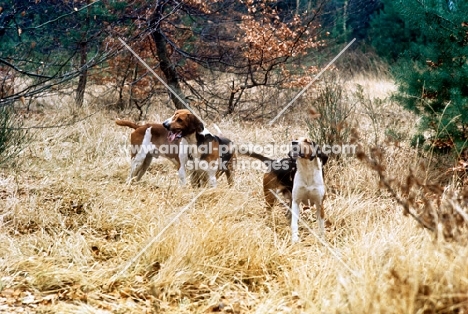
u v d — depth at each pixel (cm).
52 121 942
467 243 366
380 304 347
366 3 2277
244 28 1134
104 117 1059
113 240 535
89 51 1011
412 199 398
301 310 392
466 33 733
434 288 359
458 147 705
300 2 1595
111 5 929
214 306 414
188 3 1106
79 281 441
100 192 634
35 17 886
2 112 712
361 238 478
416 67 791
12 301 407
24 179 675
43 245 503
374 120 901
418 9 740
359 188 688
